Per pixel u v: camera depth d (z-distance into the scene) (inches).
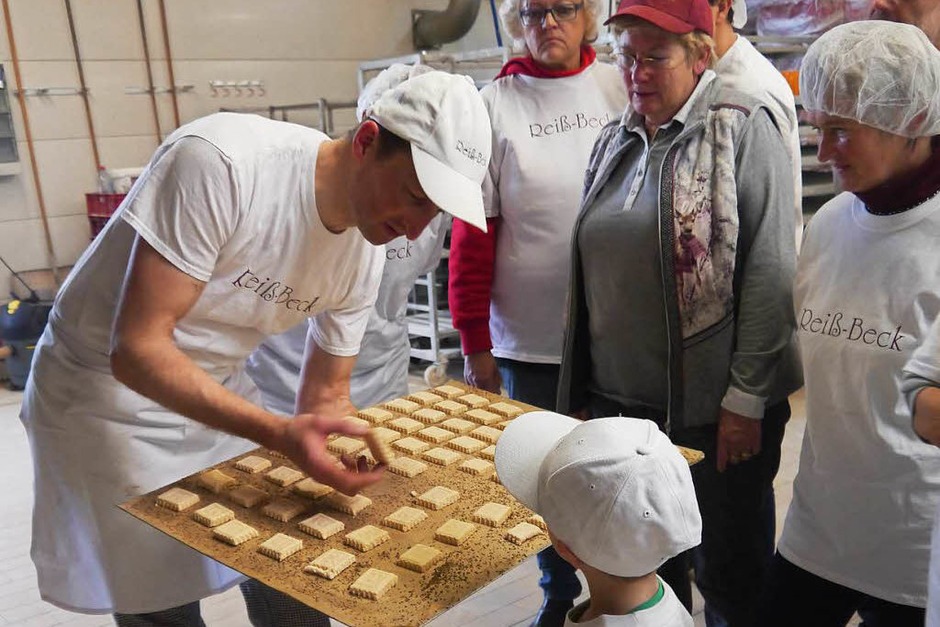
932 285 51.9
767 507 75.4
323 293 61.7
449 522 51.6
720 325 69.6
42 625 97.4
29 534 119.0
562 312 87.0
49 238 195.3
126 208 53.7
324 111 199.3
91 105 195.6
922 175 52.2
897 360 53.2
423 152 48.5
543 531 50.2
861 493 56.6
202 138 52.1
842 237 57.9
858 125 51.8
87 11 190.7
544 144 85.8
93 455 63.7
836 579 58.4
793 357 71.4
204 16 205.6
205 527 52.3
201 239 52.3
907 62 49.1
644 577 42.8
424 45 238.7
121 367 52.4
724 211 67.0
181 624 68.5
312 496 55.6
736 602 76.4
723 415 69.9
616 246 72.1
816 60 52.9
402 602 43.6
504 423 68.4
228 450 71.5
